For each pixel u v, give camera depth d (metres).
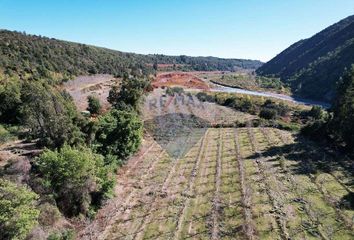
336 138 50.97
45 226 25.03
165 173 38.66
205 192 34.12
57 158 28.19
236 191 34.16
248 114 66.88
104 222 28.53
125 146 39.47
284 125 60.16
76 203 28.81
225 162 42.44
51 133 35.78
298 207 30.81
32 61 91.88
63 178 28.19
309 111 71.62
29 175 28.30
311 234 26.62
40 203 26.20
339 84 56.12
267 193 33.62
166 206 31.23
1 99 47.41
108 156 37.22
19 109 43.81
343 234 26.64
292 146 49.12
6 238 20.72
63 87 77.25
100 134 38.12
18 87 52.22
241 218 28.94
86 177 29.20
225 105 70.69
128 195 33.38
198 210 30.53
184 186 35.50
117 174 37.59
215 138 52.06
